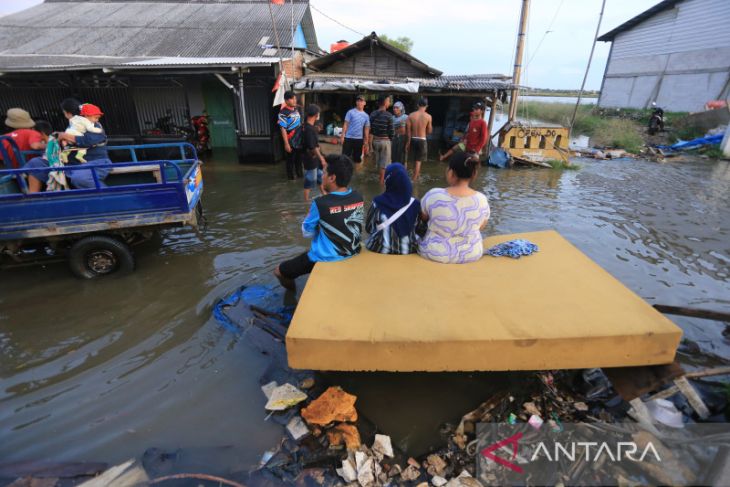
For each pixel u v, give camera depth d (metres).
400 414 3.02
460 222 3.49
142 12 15.09
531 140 11.80
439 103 16.16
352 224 3.71
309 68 14.01
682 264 5.39
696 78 20.17
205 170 10.55
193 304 4.34
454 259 3.58
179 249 5.66
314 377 3.33
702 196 8.82
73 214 4.52
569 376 3.37
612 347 2.62
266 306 4.19
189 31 13.47
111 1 16.14
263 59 10.80
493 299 3.03
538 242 4.06
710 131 16.12
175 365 3.48
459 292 3.12
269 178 9.69
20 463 2.61
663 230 6.61
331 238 3.68
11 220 4.39
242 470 2.57
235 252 5.56
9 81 11.32
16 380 3.32
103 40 12.98
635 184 9.88
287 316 3.98
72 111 4.96
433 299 3.03
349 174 3.66
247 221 6.75
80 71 10.68
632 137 16.61
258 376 3.37
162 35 13.20
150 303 4.36
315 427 2.85
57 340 3.79
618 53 25.58
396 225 3.70
